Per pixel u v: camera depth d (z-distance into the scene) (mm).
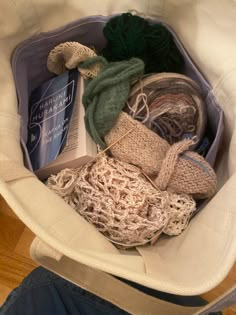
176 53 648
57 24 669
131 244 562
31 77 709
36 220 432
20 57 658
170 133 607
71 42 630
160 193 558
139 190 552
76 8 660
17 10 612
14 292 699
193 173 557
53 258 474
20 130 595
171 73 607
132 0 639
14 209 421
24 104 657
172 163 549
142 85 594
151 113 589
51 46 683
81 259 412
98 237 488
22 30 643
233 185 490
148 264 466
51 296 678
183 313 523
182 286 414
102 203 556
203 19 591
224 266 422
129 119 566
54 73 715
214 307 466
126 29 613
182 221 581
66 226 457
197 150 642
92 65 619
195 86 613
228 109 597
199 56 608
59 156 601
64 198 580
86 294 689
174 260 507
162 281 413
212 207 516
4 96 581
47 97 677
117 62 598
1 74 595
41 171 613
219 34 579
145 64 634
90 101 598
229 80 572
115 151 582
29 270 929
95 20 670
